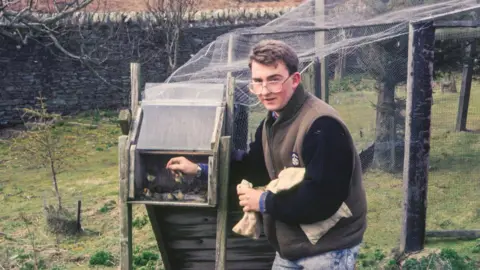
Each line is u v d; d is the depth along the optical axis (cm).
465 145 1080
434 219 784
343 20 755
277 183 286
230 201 415
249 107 649
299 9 809
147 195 367
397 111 953
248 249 445
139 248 744
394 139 956
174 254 454
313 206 271
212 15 1834
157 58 1852
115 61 1822
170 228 438
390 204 827
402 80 909
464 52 965
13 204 1045
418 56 619
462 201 849
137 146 368
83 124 1675
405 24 693
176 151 368
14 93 1717
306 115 282
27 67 1725
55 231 841
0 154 1423
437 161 1023
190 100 392
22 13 1421
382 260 630
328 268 287
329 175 269
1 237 831
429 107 627
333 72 914
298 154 285
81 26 1766
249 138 697
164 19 1806
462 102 1140
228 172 355
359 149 957
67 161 1354
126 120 372
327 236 287
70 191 1117
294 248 292
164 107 386
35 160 1204
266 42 286
